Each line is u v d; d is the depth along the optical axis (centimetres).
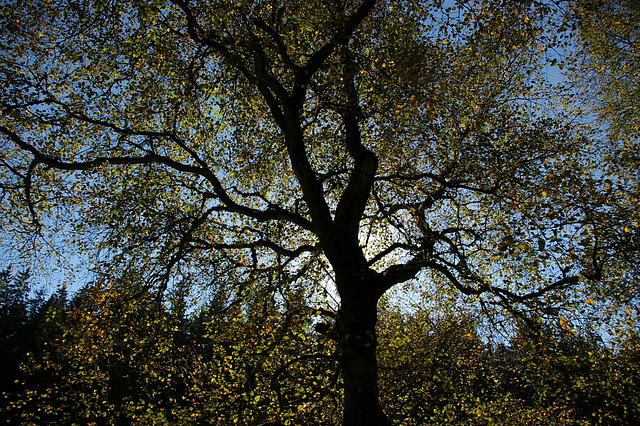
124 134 1099
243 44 976
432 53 1060
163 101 1193
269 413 1135
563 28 842
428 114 992
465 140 1023
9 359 2602
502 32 995
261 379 1207
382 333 1406
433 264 916
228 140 1279
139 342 1127
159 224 1105
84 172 1180
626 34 1414
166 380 1342
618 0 1399
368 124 1169
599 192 779
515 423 1444
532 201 788
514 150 973
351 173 991
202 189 1157
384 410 1288
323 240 833
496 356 1502
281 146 1234
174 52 1125
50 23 1177
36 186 1252
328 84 976
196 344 1254
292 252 1043
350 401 730
